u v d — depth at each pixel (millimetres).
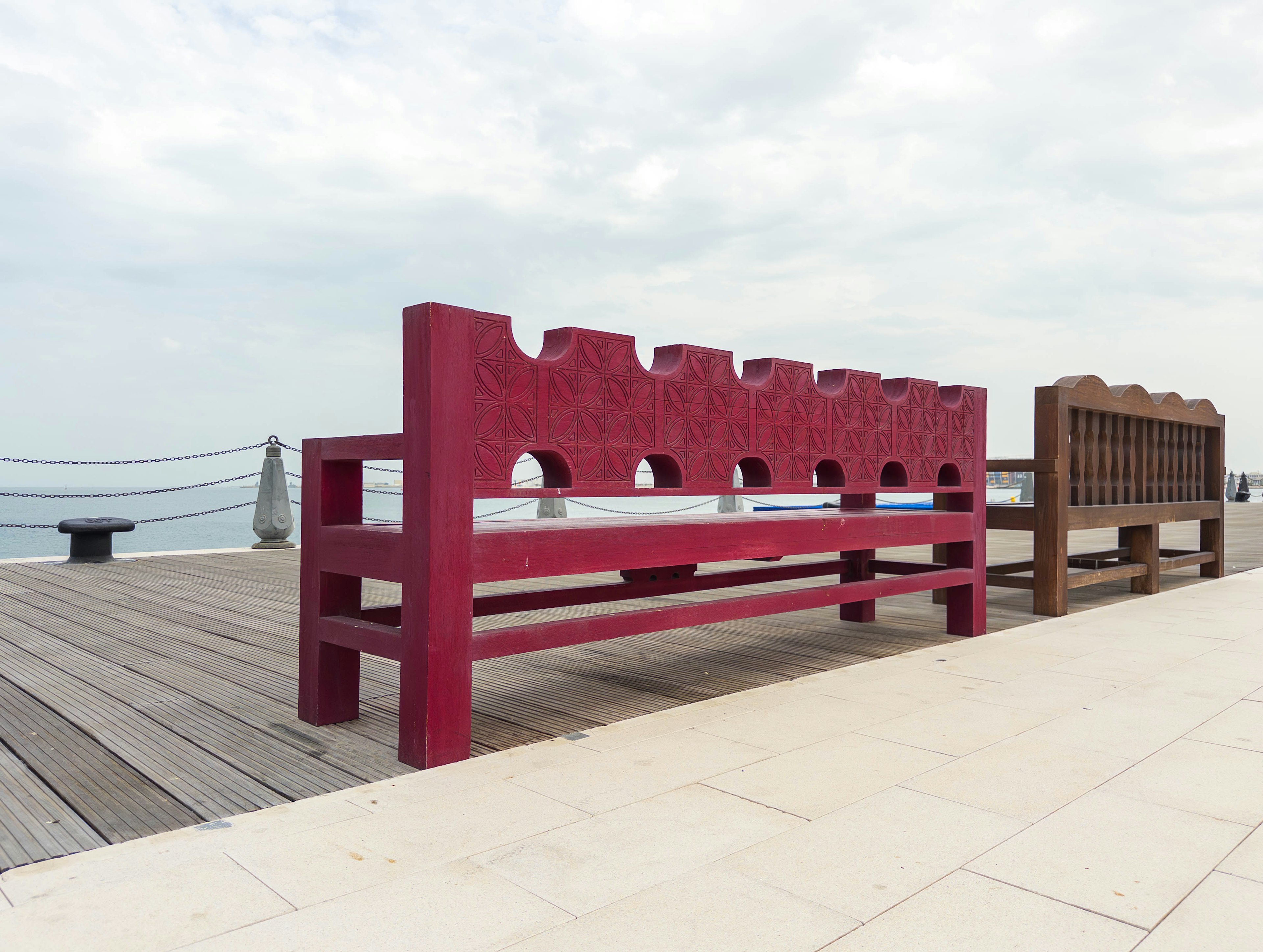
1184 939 1520
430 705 2523
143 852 1910
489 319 2695
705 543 3373
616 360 3076
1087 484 5910
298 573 8148
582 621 2961
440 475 2549
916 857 1866
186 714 3215
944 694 3367
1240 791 2275
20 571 8367
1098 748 2658
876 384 4250
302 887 1729
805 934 1533
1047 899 1670
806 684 3557
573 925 1565
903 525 4309
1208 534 7648
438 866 1828
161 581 7535
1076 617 5445
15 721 3111
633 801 2219
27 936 1527
